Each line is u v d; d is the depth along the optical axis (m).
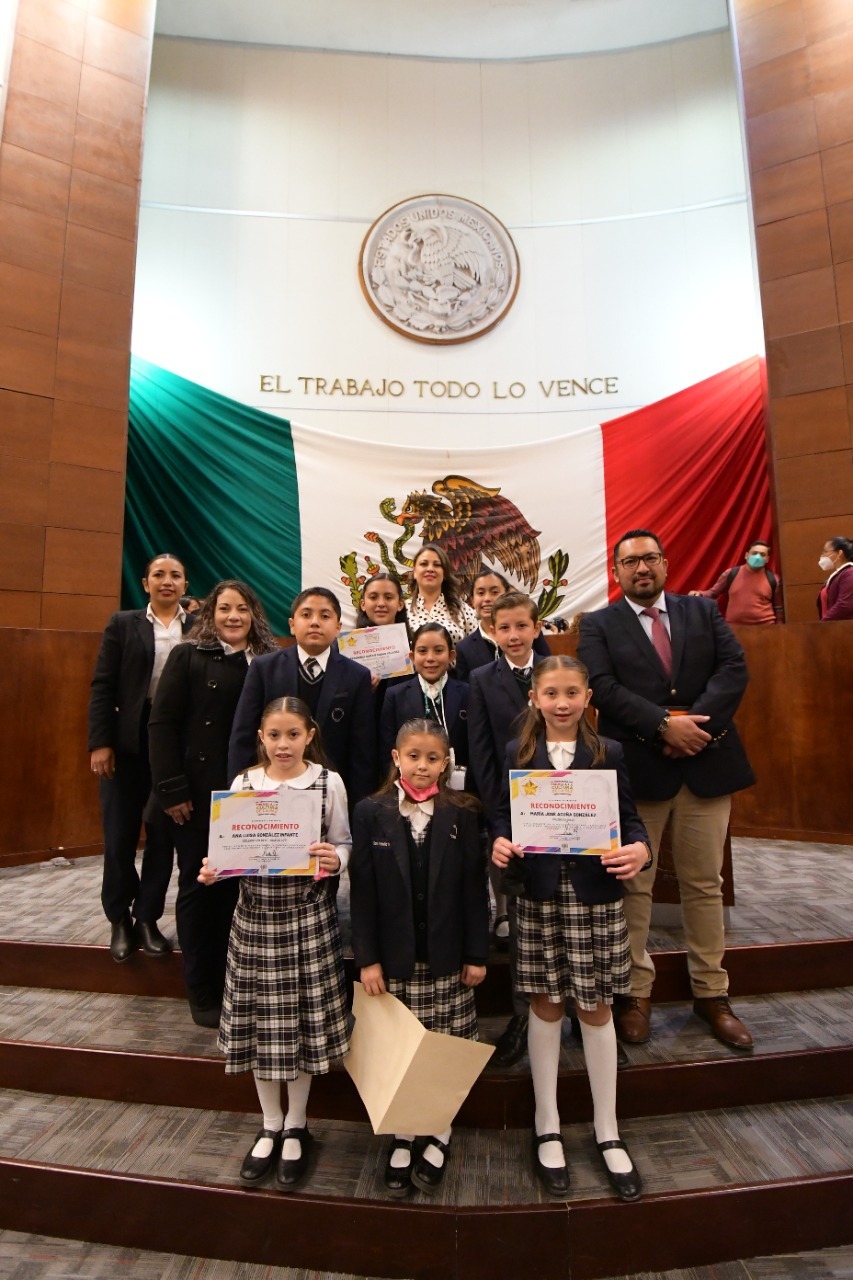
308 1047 1.64
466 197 7.02
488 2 6.88
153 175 6.73
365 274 6.79
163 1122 1.88
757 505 5.92
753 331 6.59
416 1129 1.52
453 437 6.68
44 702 3.61
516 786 1.71
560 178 7.05
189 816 2.12
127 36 5.07
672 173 6.94
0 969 2.42
